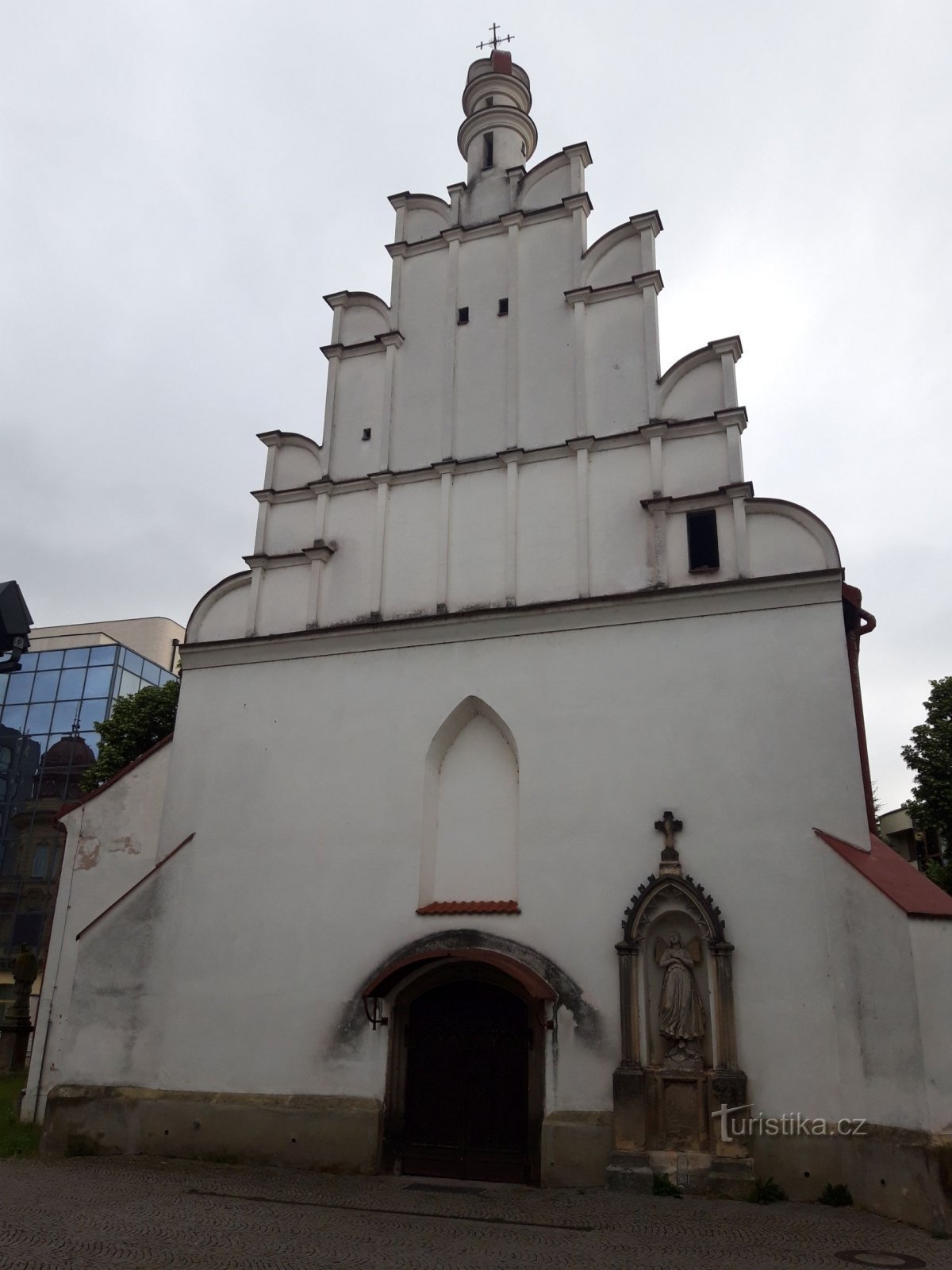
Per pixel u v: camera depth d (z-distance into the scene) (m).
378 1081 15.67
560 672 16.80
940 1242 10.98
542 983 14.92
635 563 17.16
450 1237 11.14
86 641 64.12
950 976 12.73
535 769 16.39
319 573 19.36
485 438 19.12
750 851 14.77
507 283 20.16
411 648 18.00
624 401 18.30
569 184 20.55
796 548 16.31
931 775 32.28
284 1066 16.22
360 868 16.97
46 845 53.56
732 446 17.23
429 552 18.70
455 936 15.92
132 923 17.75
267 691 18.77
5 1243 10.11
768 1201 12.96
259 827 17.88
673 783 15.54
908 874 14.36
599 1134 14.17
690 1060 14.03
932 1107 12.13
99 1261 9.52
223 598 20.06
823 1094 13.34
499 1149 14.98
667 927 14.91
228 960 17.14
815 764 14.90
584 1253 10.41
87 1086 16.91
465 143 23.02
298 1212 12.34
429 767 17.31
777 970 14.07
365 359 20.88
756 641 15.82
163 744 20.52
